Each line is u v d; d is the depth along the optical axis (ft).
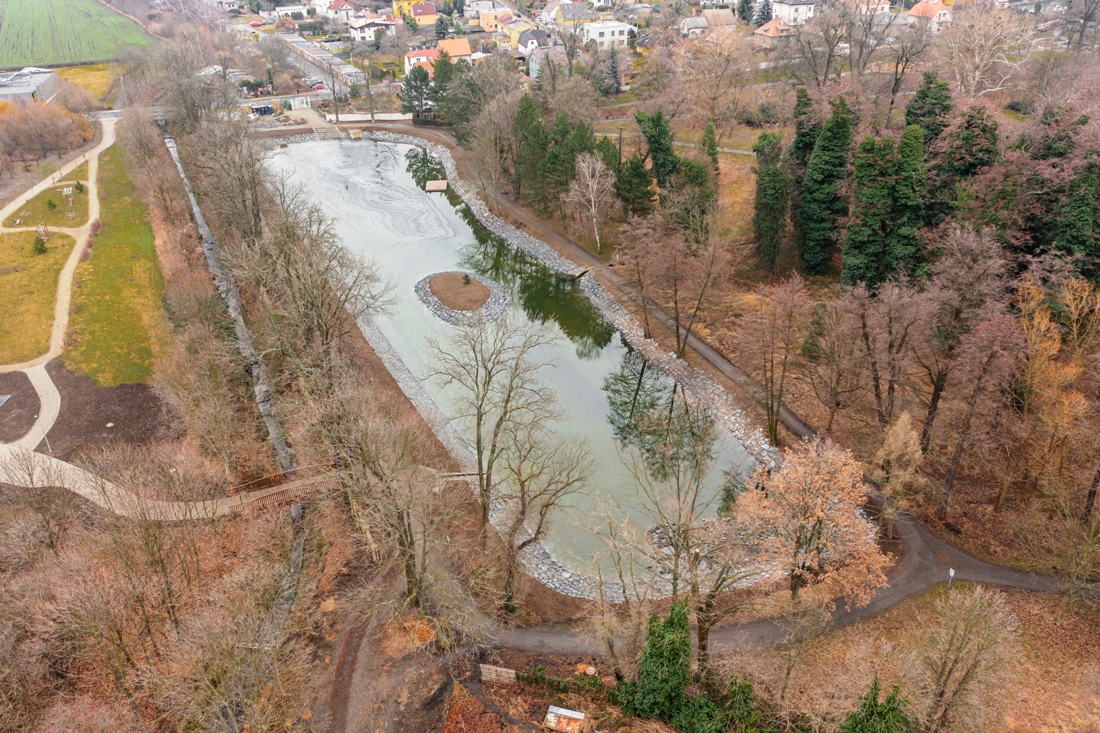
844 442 206.59
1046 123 235.20
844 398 213.46
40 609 128.16
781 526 138.72
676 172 307.37
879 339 184.03
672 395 243.19
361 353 256.32
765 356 205.36
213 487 183.83
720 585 128.77
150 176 350.64
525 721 131.44
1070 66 346.33
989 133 228.22
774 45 462.19
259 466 194.08
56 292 273.75
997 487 182.50
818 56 383.45
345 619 151.64
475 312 286.66
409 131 515.91
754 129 391.65
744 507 146.20
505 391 200.03
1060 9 532.73
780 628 152.76
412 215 389.80
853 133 276.21
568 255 329.31
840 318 192.13
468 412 215.51
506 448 174.60
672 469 173.06
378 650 144.87
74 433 205.98
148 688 126.11
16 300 268.00
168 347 239.91
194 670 118.83
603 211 319.88
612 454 217.15
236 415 199.00
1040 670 139.64
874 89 328.49
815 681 136.77
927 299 169.78
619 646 149.38
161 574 146.41
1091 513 160.45
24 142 404.98
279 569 150.82
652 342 265.95
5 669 116.37
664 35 526.57
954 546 171.73
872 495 187.42
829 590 158.71
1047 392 161.89
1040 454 175.32
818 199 258.16
